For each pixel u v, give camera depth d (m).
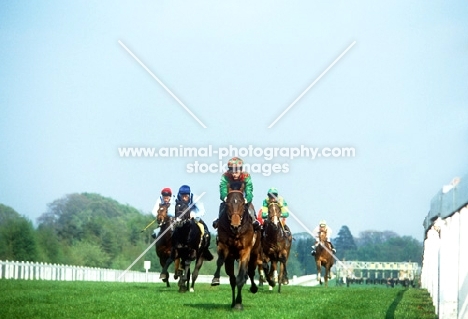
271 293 27.70
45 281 37.06
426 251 32.91
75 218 77.31
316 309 20.25
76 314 18.16
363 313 19.30
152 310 18.97
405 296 26.80
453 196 14.20
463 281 13.45
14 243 65.44
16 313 18.36
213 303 21.42
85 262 74.62
